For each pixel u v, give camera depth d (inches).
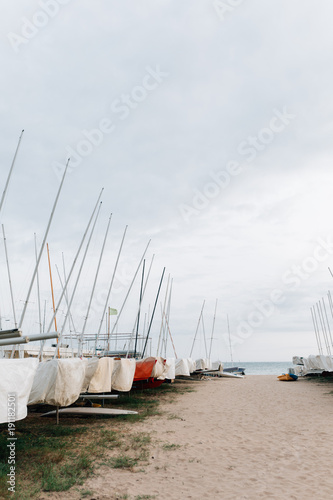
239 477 322.3
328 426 521.7
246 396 962.7
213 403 826.8
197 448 418.3
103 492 288.8
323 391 1021.2
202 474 331.6
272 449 409.4
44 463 345.4
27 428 493.7
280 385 1301.7
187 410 715.4
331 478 311.0
